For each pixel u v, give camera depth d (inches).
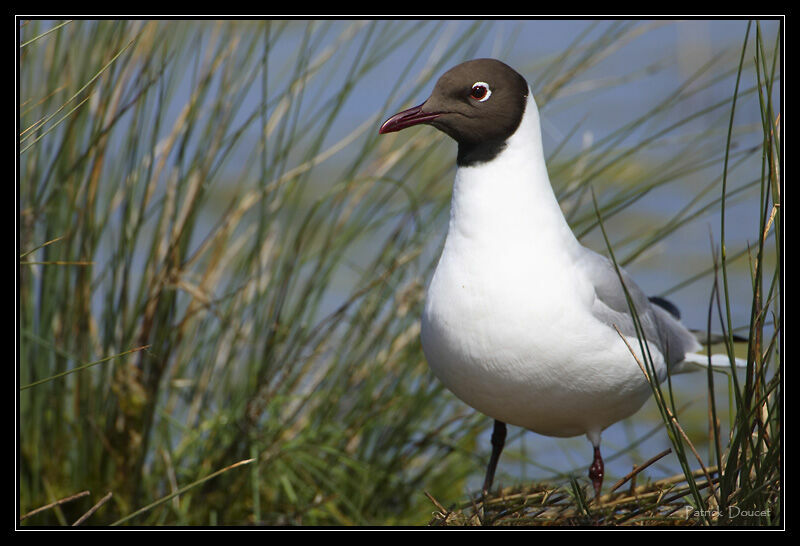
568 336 232.4
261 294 332.5
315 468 334.0
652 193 608.4
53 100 306.0
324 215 336.2
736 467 216.5
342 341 337.1
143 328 310.8
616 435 411.5
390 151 358.9
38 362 306.7
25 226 295.4
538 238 235.5
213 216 558.9
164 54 299.7
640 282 519.2
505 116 234.7
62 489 312.5
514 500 254.4
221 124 319.9
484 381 240.2
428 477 351.6
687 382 457.4
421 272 355.9
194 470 323.9
